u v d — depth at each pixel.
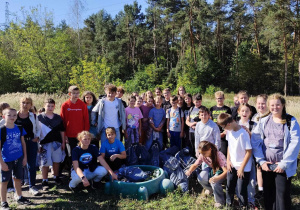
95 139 5.77
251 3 31.86
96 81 19.67
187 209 4.03
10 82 31.23
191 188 4.83
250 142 3.60
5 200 3.99
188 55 33.47
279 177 3.26
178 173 4.79
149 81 33.84
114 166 5.18
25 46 24.50
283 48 32.28
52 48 25.20
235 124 3.69
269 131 3.38
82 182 4.59
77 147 4.62
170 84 31.83
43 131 4.86
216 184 4.03
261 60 34.62
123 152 5.16
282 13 24.77
